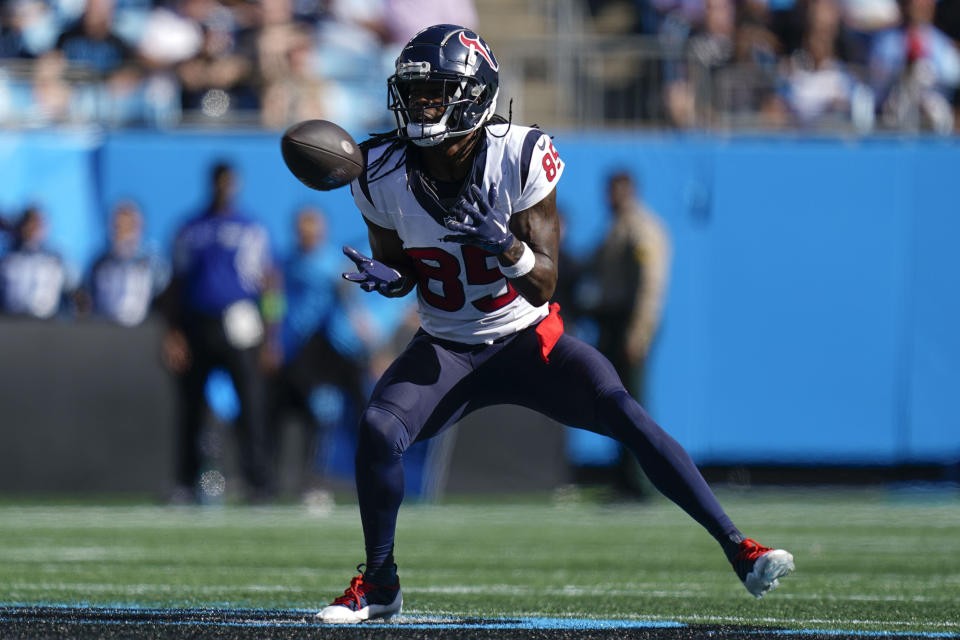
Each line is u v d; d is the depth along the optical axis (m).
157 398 29.92
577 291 30.67
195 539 22.36
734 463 34.38
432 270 12.01
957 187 34.28
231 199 29.06
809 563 19.16
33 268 32.50
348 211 34.25
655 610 13.51
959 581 16.92
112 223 33.97
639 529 24.72
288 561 19.03
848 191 34.34
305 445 30.50
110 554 19.88
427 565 18.80
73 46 37.75
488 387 12.27
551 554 20.39
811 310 34.28
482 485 30.56
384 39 39.34
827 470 34.31
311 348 30.47
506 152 11.70
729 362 34.25
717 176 34.38
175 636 10.23
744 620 12.62
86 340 29.91
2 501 29.56
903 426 34.19
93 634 10.30
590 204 34.25
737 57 37.72
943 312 34.22
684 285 34.38
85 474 29.78
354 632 10.56
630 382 30.39
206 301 28.47
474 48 11.58
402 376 11.92
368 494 11.71
